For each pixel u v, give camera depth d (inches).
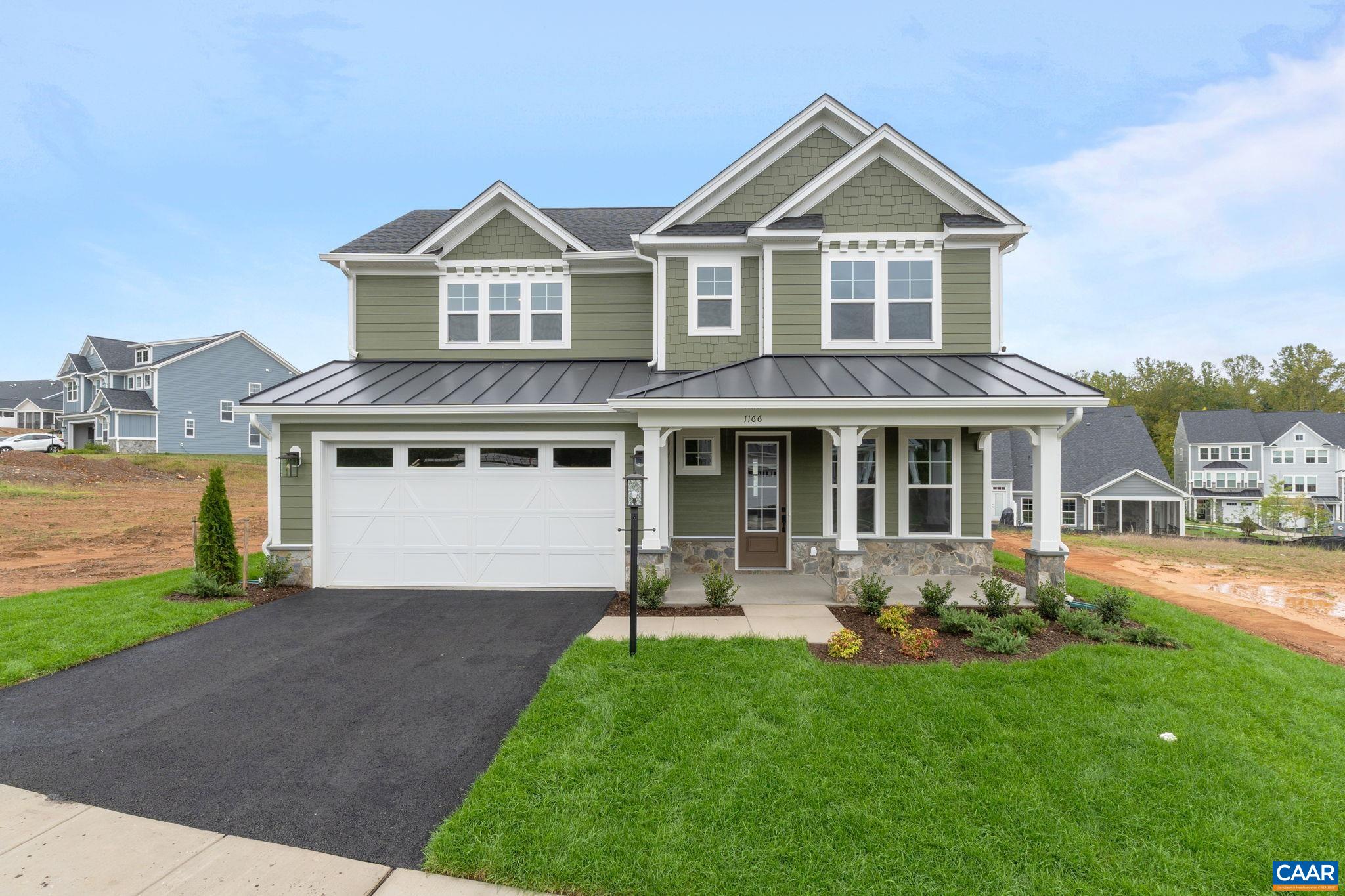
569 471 395.5
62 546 614.2
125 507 861.8
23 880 131.1
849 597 355.3
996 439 1395.2
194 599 357.4
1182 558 720.3
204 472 1241.4
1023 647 266.2
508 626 313.7
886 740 187.9
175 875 134.0
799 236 422.0
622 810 154.2
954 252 433.1
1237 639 303.1
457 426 394.3
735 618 323.6
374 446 399.5
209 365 1566.2
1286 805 161.8
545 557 395.9
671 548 449.1
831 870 135.9
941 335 430.9
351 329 491.8
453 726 205.5
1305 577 590.9
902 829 148.4
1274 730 201.9
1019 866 138.6
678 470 450.9
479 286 495.2
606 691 222.4
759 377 380.5
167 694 231.1
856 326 434.9
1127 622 314.3
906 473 448.5
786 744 184.9
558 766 172.2
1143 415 2448.3
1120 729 197.3
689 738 187.3
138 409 1451.8
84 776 174.4
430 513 399.5
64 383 1841.8
